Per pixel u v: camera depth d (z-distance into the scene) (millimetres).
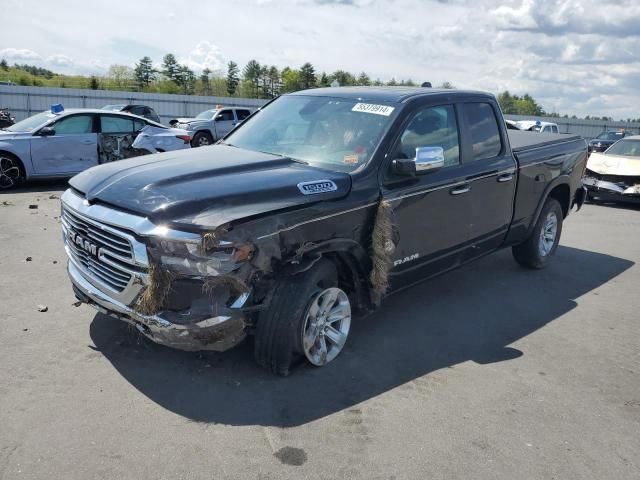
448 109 5113
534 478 3045
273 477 2910
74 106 37500
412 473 3014
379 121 4570
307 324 3896
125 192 3619
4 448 2986
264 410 3508
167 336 3400
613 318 5555
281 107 5332
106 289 3662
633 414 3764
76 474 2830
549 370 4340
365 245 4223
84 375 3777
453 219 5055
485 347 4695
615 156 12781
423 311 5441
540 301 5938
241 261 3377
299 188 3811
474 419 3572
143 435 3178
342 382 3926
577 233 9562
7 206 9125
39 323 4516
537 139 6879
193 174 3811
